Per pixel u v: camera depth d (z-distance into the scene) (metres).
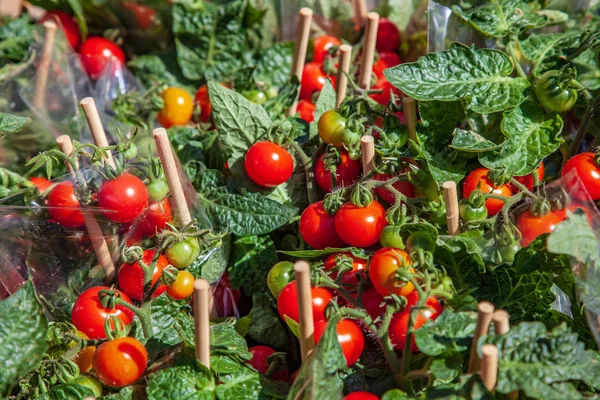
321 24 0.86
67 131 0.77
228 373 0.59
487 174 0.63
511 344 0.54
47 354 0.60
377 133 0.69
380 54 0.84
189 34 0.85
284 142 0.68
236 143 0.70
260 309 0.67
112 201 0.61
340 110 0.67
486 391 0.54
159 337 0.61
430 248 0.59
